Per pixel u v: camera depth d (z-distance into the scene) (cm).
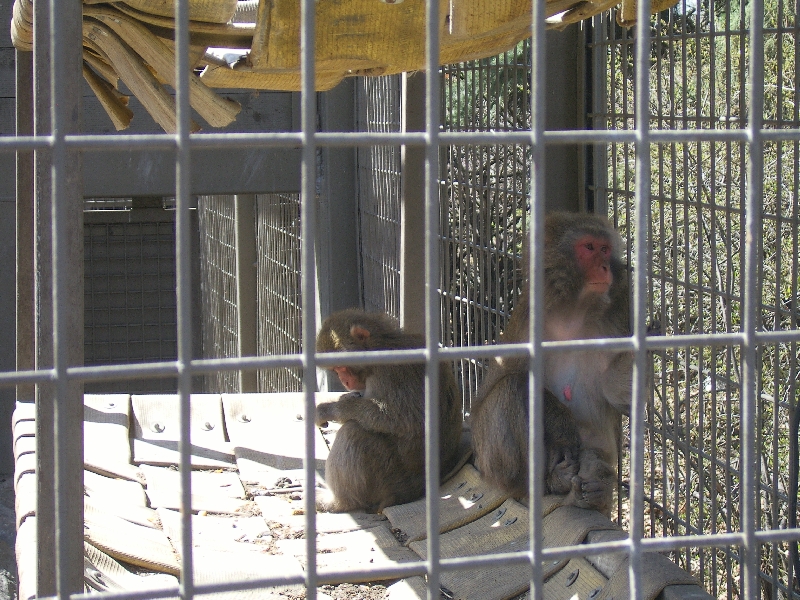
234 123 726
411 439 456
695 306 599
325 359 178
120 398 577
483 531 404
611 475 392
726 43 363
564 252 427
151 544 386
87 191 697
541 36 177
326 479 475
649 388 439
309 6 169
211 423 568
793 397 350
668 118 409
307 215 175
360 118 743
